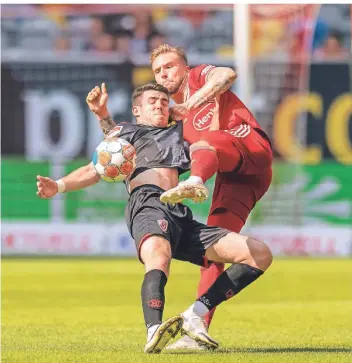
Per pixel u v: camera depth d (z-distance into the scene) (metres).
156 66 21.84
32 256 64.69
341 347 21.16
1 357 18.47
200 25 69.00
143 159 19.55
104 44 68.25
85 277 47.94
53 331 25.48
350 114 69.94
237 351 19.92
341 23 69.75
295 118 69.38
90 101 20.75
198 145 19.59
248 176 21.94
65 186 19.33
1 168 66.88
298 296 38.19
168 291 40.56
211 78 20.55
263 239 67.00
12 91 67.69
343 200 68.69
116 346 21.19
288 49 69.12
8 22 67.62
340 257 66.19
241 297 37.66
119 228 65.81
